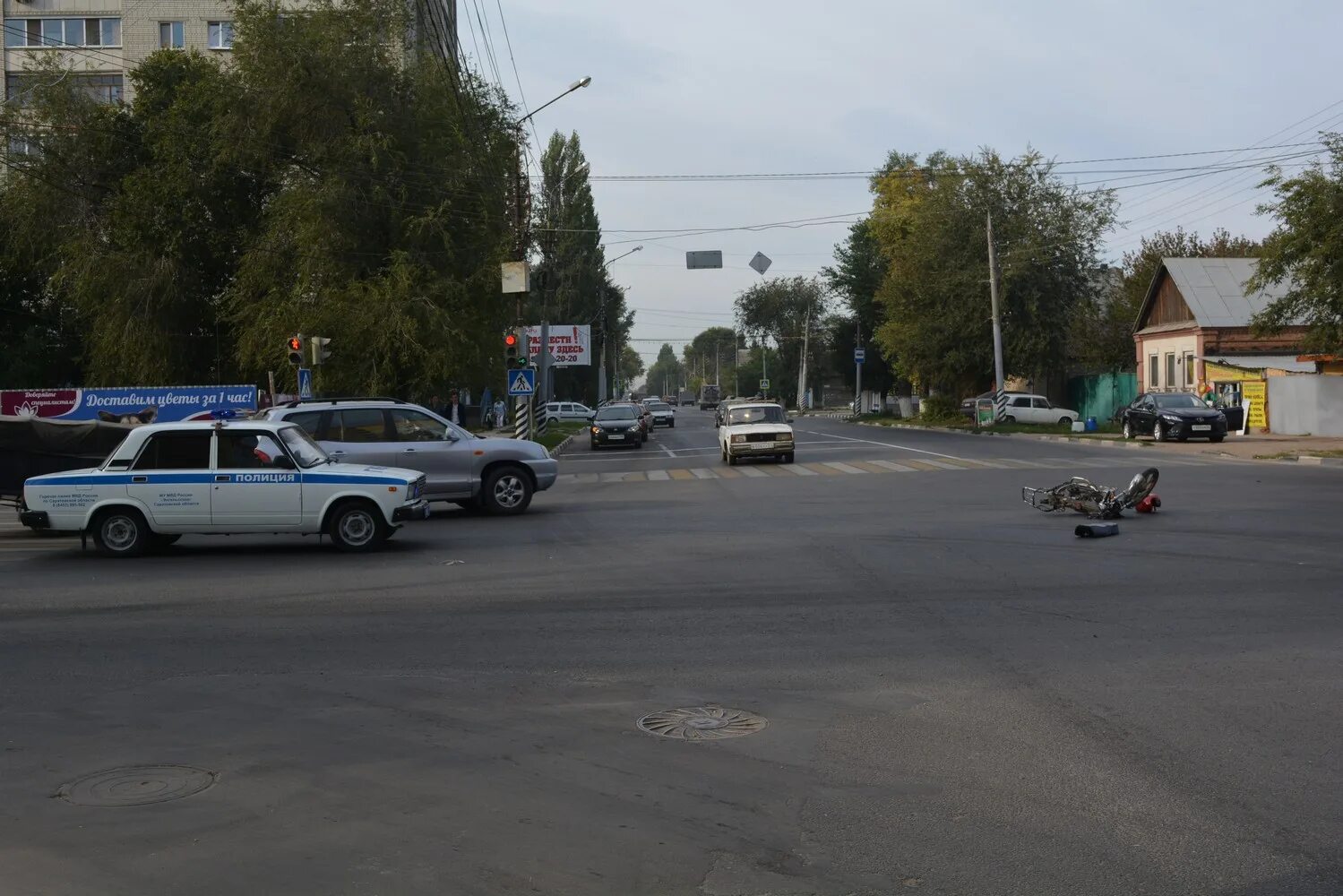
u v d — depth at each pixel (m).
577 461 35.38
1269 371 39.97
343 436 17.95
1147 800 5.20
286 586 11.75
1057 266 53.22
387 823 5.10
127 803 5.41
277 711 7.00
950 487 21.05
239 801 5.41
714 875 4.49
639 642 8.76
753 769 5.77
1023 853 4.64
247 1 33.78
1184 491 19.31
